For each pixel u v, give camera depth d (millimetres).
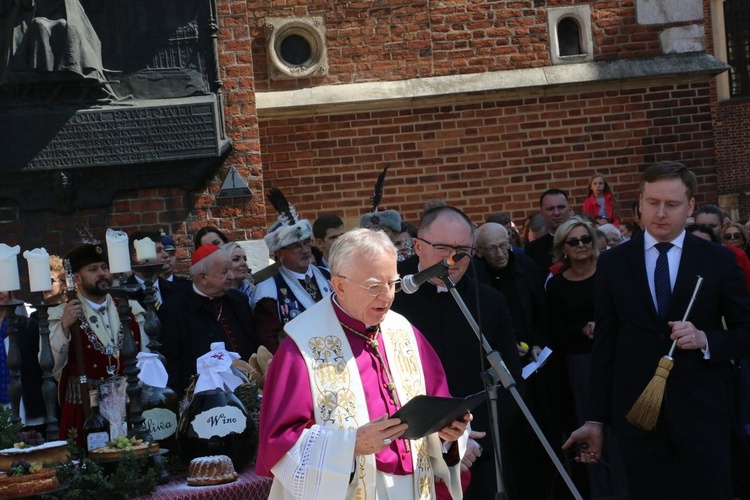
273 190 8133
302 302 7680
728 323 5891
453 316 6035
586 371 8047
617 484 8023
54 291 7828
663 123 12789
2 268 6039
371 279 4281
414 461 4383
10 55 10125
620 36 12797
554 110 12672
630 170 12742
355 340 4418
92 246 6926
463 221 5895
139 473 5348
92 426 5973
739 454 6555
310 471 4020
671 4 12820
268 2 12430
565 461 8109
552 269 8383
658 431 5793
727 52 27734
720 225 10578
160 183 10680
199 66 10711
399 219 8711
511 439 7641
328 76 12469
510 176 12617
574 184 12703
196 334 7160
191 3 10695
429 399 3902
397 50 12523
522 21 12656
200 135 10617
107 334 6875
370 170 12477
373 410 4332
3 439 5668
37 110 10398
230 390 5805
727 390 6488
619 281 5973
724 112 27812
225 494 5262
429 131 12531
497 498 4977
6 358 6766
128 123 10523
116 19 10594
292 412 4195
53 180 10438
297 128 12445
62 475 5258
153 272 6219
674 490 5758
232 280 7375
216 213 10828
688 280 5859
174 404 6000
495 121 12602
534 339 7984
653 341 5824
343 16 12484
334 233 9047
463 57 12594
